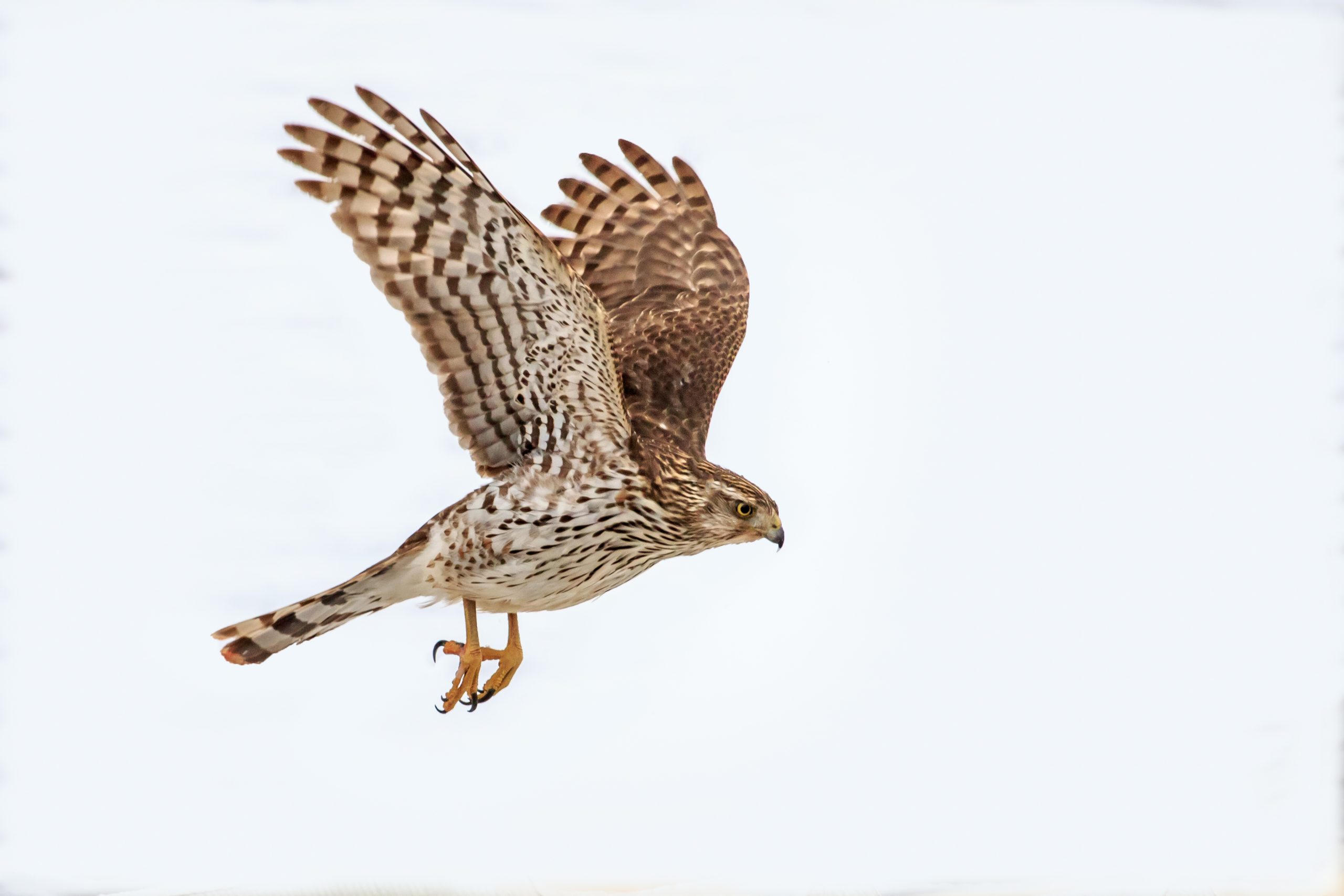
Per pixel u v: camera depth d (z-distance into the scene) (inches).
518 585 446.3
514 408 432.1
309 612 440.1
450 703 457.1
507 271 409.7
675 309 532.1
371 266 408.8
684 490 453.4
